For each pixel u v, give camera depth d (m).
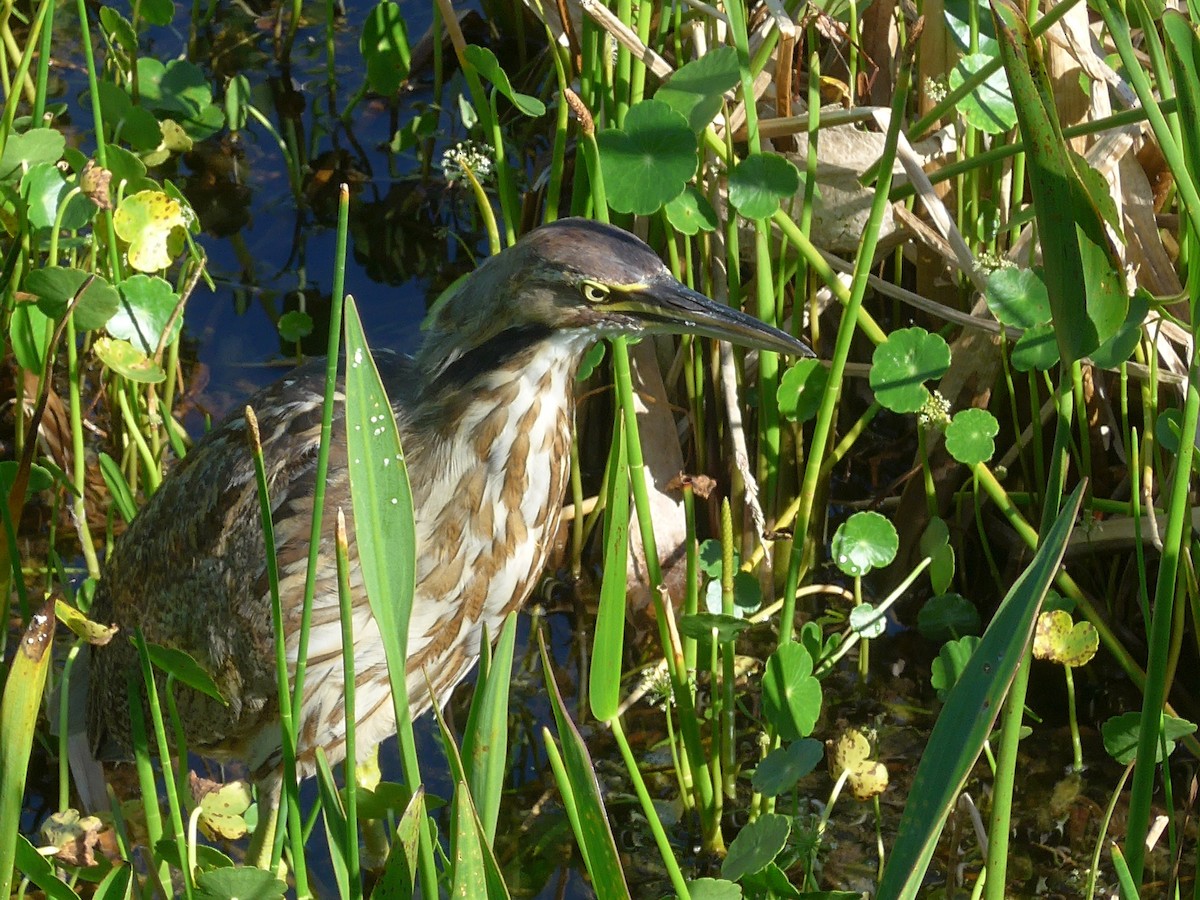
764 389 5.41
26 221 5.23
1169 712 5.02
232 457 4.64
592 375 6.06
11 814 3.22
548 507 4.77
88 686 5.34
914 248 5.82
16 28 8.09
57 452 6.16
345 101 8.20
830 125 5.18
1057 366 5.61
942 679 4.72
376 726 4.87
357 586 4.45
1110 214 3.51
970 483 5.79
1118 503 5.35
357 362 2.77
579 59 5.25
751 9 6.13
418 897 4.42
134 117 6.56
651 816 3.77
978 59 5.22
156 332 5.36
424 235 7.49
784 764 4.38
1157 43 3.58
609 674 3.80
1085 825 4.97
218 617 4.63
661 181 4.68
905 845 3.16
